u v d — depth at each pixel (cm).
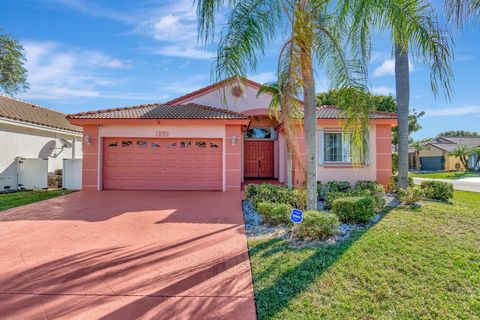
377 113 1491
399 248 559
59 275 461
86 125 1400
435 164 4700
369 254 530
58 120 2067
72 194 1286
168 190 1412
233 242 625
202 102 1717
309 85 712
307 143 724
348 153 1452
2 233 689
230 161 1413
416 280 433
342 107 757
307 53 664
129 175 1420
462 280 431
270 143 1923
